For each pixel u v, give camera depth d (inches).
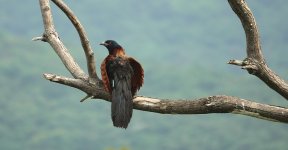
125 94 345.4
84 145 7170.3
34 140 7135.8
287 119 289.6
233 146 6865.2
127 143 7175.2
